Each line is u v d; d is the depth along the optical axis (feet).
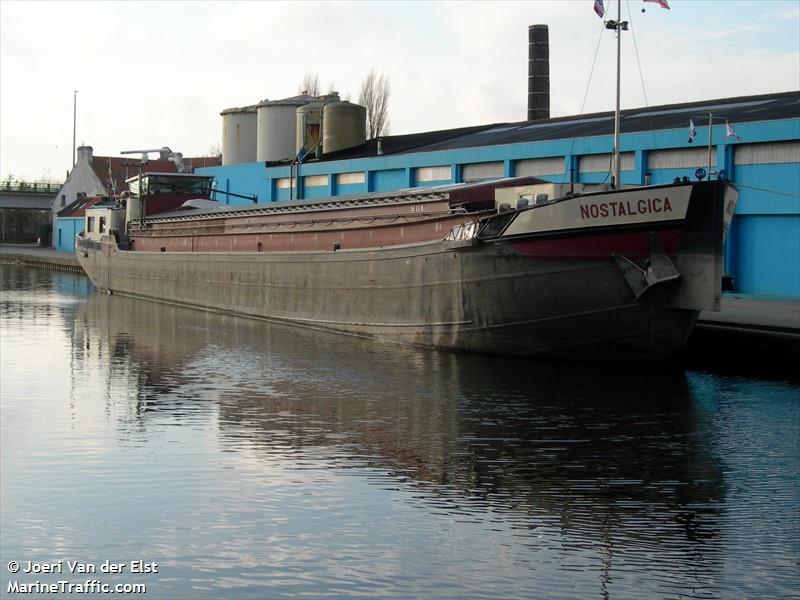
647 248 59.36
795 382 59.41
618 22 66.49
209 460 41.32
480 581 29.12
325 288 85.76
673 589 28.60
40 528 33.40
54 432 46.47
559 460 41.50
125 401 54.03
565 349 64.49
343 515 34.53
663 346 61.46
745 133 88.33
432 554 31.09
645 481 38.68
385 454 42.29
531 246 62.95
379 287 77.36
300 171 147.64
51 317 102.47
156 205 133.90
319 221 90.07
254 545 31.83
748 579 29.27
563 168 104.01
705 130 90.89
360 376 61.21
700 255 58.23
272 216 99.19
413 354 70.44
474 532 32.94
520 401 53.21
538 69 168.14
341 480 38.55
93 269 144.56
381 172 130.93
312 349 74.02
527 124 138.10
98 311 109.91
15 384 59.72
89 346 77.46
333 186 141.08
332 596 28.14
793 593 28.35
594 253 60.75
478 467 40.37
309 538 32.32
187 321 97.76
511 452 42.68
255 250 101.50
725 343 64.08
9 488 37.58
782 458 41.98
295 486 37.76
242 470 39.83
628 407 51.83
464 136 138.51
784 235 87.86
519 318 64.85
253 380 60.29
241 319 99.60
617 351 62.95
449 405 52.21
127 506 35.47
